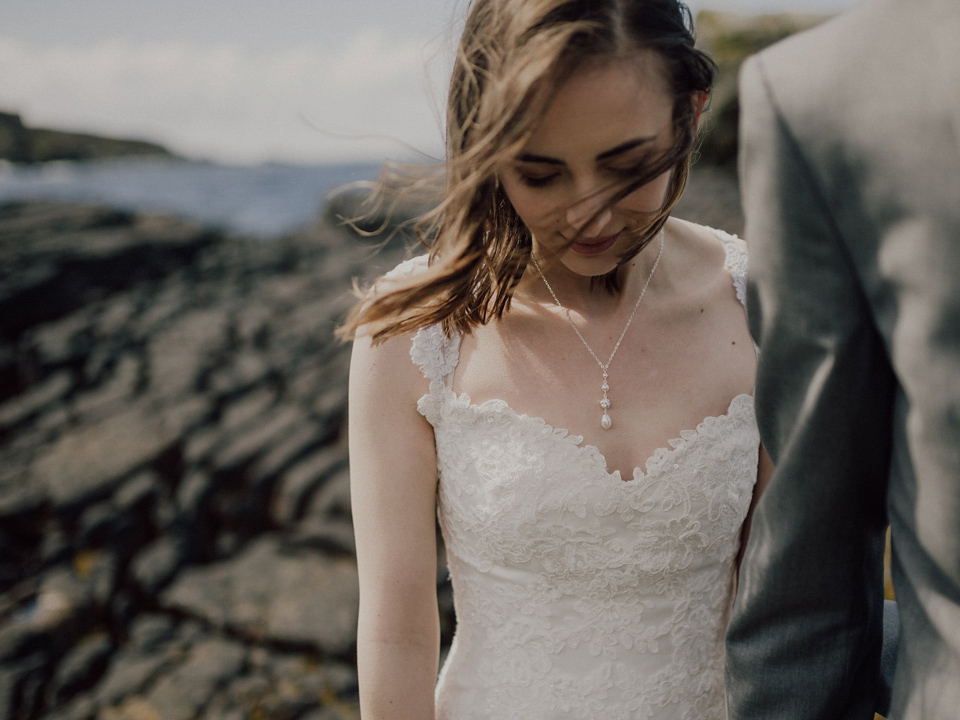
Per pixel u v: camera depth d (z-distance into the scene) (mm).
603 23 932
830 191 686
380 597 1180
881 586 932
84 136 92375
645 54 961
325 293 10172
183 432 5605
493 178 1113
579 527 1166
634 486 1160
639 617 1207
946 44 600
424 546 1215
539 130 950
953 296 604
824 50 691
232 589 3990
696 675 1257
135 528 4598
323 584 3953
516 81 918
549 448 1168
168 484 5156
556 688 1213
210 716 3113
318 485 4855
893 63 633
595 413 1199
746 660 904
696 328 1278
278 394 6621
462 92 1104
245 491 4898
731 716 952
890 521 754
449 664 1359
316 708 3154
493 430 1192
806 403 768
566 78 900
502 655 1250
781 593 852
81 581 4156
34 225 13578
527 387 1211
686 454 1177
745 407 1234
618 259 1139
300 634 3535
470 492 1214
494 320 1259
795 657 871
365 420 1226
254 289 10883
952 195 596
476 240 1115
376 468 1214
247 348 7934
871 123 640
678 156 1017
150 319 9203
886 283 661
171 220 15492
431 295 1124
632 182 986
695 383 1232
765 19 16828
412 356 1229
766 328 788
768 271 760
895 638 1061
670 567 1192
